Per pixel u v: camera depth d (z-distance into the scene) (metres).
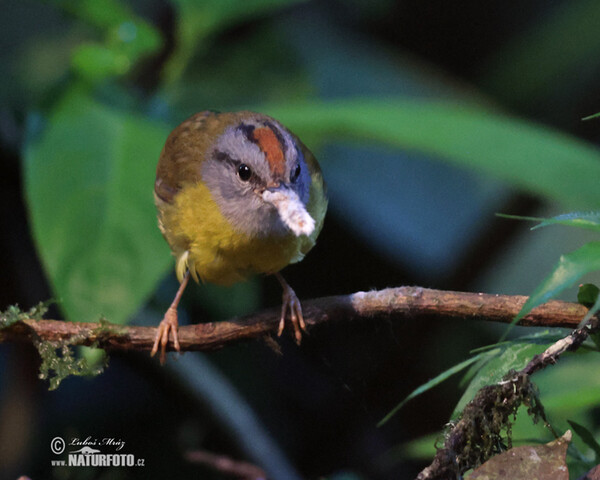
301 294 11.70
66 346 5.42
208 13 8.66
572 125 13.62
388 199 11.84
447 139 7.36
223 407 9.46
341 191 11.77
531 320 4.68
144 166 6.89
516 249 11.48
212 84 11.55
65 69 11.27
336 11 14.22
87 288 6.17
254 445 9.44
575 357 7.21
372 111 7.59
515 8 14.86
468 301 4.93
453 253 11.63
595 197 7.00
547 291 3.44
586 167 7.16
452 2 14.84
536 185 7.02
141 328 5.57
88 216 6.47
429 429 10.84
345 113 7.59
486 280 11.47
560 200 6.99
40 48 12.04
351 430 11.02
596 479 3.92
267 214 6.43
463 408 4.44
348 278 11.76
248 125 6.83
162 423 10.48
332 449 11.00
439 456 4.16
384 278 11.77
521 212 11.46
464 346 10.87
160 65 10.44
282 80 11.80
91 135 6.96
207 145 6.88
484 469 3.96
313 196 7.08
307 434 11.09
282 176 6.41
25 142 7.05
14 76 11.66
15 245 9.89
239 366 11.12
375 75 13.02
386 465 10.70
